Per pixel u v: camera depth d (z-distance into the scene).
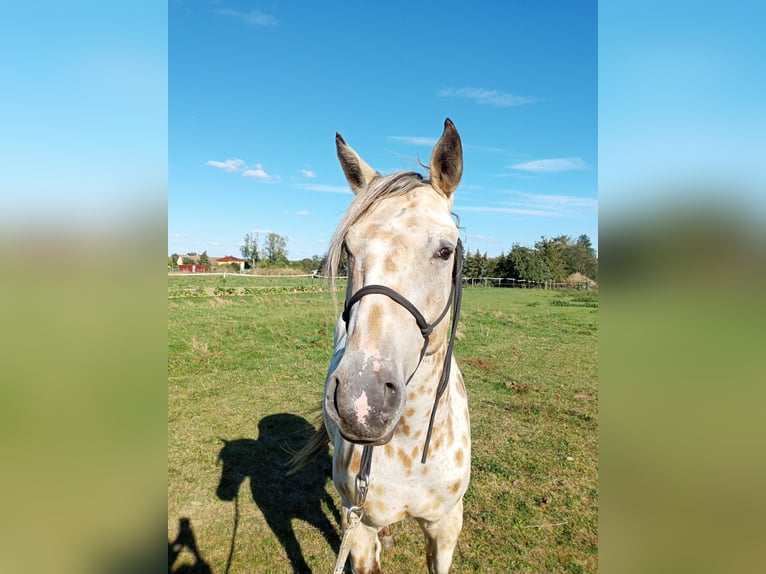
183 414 5.28
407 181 1.78
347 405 1.33
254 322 11.18
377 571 2.58
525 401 5.82
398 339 1.46
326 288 1.88
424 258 1.57
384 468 1.94
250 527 3.23
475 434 4.77
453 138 1.78
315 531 3.21
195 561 2.90
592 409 5.52
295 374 6.95
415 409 1.86
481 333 10.96
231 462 4.15
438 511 2.04
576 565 2.84
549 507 3.43
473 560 2.89
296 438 4.66
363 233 1.59
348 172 2.03
